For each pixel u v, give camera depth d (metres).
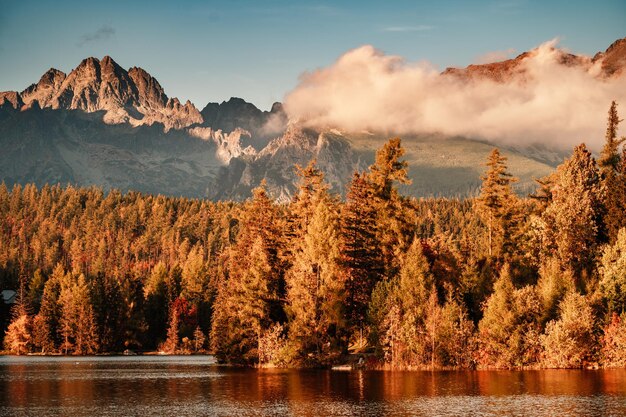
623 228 92.81
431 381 76.12
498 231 109.00
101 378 93.19
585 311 84.75
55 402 66.69
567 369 85.38
